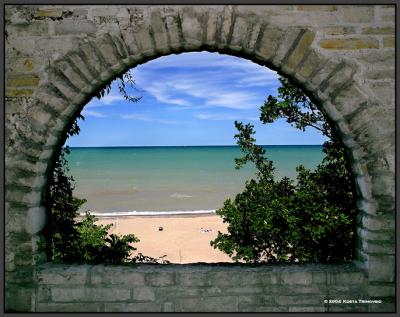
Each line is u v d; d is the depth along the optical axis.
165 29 3.30
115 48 3.32
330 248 4.87
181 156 78.44
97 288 3.49
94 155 83.50
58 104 3.38
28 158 3.41
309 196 5.14
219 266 3.61
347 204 4.79
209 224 16.02
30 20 3.35
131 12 3.31
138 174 45.34
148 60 3.53
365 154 3.36
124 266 3.61
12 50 3.37
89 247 4.76
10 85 3.38
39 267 3.50
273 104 6.09
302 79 3.36
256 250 5.68
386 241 3.38
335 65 3.30
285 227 5.49
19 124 3.39
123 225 15.91
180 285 3.49
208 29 3.29
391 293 3.40
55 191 4.02
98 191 32.34
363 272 3.44
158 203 26.48
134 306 3.49
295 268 3.53
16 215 3.43
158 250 11.95
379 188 3.36
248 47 3.32
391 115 3.31
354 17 3.31
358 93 3.30
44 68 3.36
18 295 3.47
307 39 3.30
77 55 3.34
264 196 5.90
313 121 5.85
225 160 66.31
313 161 54.41
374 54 3.31
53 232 3.93
